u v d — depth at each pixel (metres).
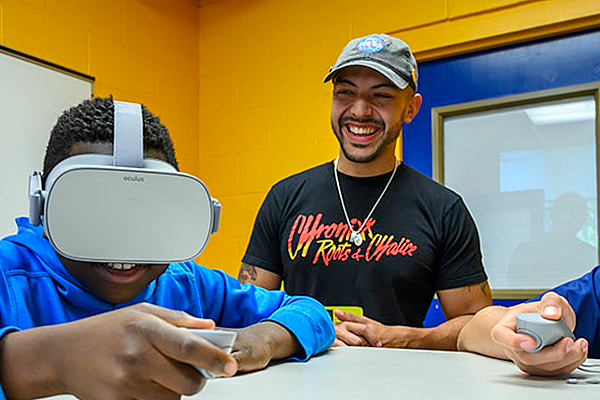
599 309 1.06
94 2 2.40
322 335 0.80
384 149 1.52
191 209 0.57
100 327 0.40
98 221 0.54
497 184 2.23
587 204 2.05
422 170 2.36
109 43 2.46
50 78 2.19
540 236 2.13
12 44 2.08
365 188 1.56
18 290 0.59
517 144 2.20
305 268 1.54
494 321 0.83
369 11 2.47
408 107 1.60
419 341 1.38
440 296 1.51
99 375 0.39
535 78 2.16
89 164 0.55
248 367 0.64
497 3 2.20
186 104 2.84
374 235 1.51
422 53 2.36
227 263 2.75
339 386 0.56
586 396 0.52
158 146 0.60
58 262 0.62
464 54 2.30
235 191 2.77
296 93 2.64
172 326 0.39
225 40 2.86
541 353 0.62
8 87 2.05
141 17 2.61
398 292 1.47
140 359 0.38
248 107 2.76
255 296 0.89
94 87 2.38
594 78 2.05
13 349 0.43
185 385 0.38
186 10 2.88
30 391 0.43
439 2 2.31
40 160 2.14
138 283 0.61
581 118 2.08
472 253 1.49
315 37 2.60
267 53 2.73
